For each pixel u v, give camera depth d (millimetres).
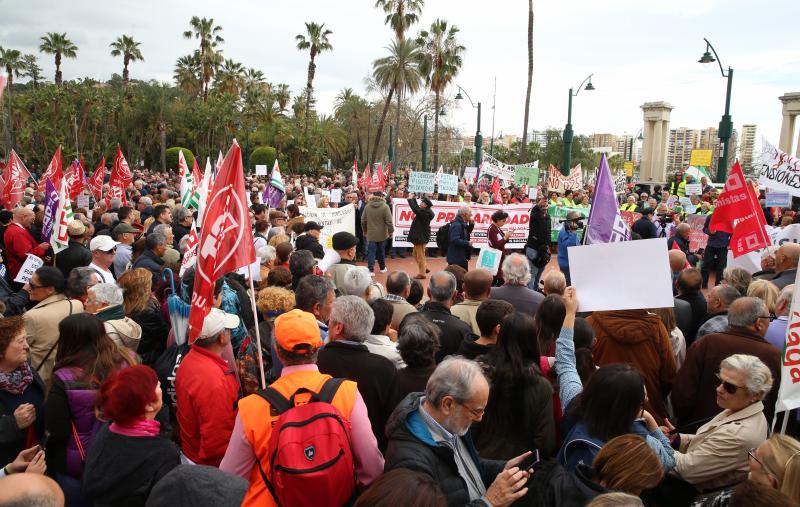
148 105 52000
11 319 3420
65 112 47562
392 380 3350
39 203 12531
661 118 38625
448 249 11156
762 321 4070
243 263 3551
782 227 10695
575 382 3326
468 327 4562
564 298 3621
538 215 11492
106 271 6570
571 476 2520
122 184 14539
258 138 54500
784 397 3098
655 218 15391
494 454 3232
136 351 4418
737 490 2166
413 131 61469
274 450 2393
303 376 2713
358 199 17297
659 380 4168
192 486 2230
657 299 3490
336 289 6648
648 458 2420
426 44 46188
